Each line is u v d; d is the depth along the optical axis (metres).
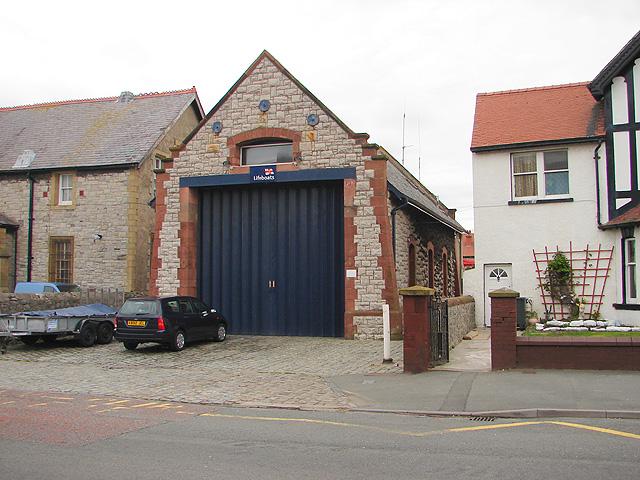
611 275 17.98
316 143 18.45
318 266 18.62
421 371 11.91
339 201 18.61
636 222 16.27
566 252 18.59
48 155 25.81
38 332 15.64
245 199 19.56
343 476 5.66
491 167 19.70
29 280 24.98
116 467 5.98
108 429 7.73
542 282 18.86
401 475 5.68
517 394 9.41
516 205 19.31
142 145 25.11
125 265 23.97
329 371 12.77
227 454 6.48
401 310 17.98
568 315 18.41
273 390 10.78
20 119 29.14
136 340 15.41
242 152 19.75
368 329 17.61
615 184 17.88
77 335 16.39
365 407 9.27
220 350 15.96
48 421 8.21
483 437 7.18
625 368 10.94
